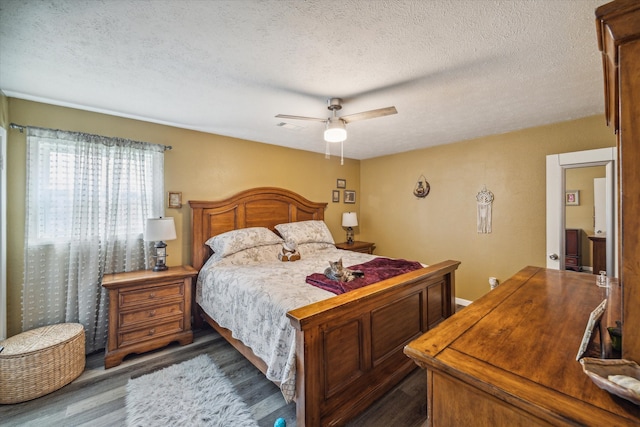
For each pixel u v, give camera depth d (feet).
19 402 6.19
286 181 13.70
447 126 10.37
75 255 8.17
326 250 12.57
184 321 8.99
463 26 4.75
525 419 2.33
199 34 4.96
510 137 11.09
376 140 12.43
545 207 10.28
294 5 4.24
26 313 7.66
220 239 10.26
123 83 6.86
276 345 5.56
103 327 8.57
